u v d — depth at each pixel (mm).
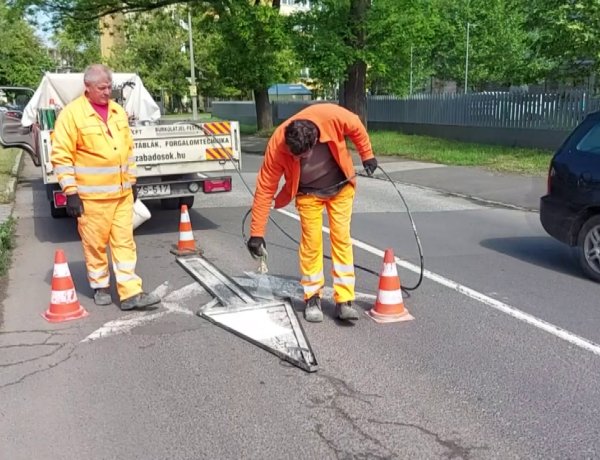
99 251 5656
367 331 5070
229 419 3707
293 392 4035
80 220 5539
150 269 7016
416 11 20047
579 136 6801
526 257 7477
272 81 29109
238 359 4555
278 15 24203
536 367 4383
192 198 10508
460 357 4555
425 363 4457
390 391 4035
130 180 5629
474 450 3363
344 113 4961
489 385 4109
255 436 3523
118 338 4977
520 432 3535
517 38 31438
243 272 6801
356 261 7289
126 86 12297
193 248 7766
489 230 9109
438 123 22391
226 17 24922
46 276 6781
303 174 4984
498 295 5992
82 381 4227
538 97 17641
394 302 5309
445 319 5336
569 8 14344
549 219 6953
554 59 16125
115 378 4262
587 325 5195
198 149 8805
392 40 20094
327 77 20906
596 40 14109
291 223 9586
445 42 35250
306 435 3527
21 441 3498
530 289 6191
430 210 10852
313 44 20250
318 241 5203
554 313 5488
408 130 24359
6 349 4777
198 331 5109
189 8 27312
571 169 6703
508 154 16922
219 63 29406
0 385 4172
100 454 3363
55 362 4535
